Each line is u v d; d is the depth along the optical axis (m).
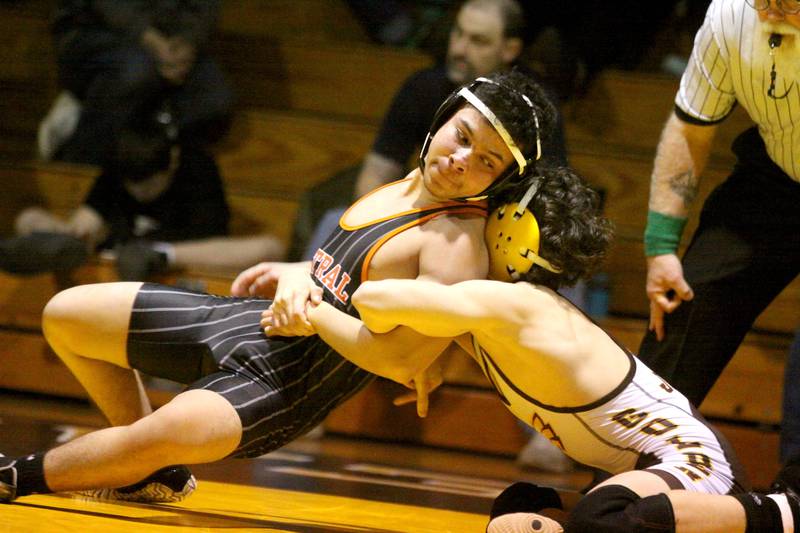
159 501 7.48
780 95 7.78
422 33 16.06
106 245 13.51
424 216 7.11
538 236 6.92
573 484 11.32
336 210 12.80
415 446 13.02
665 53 15.23
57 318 7.46
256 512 7.60
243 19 16.53
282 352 7.24
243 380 7.10
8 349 13.59
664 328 8.54
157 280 13.02
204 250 13.18
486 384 12.96
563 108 13.73
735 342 8.51
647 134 14.45
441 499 9.23
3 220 14.54
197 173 13.62
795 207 8.30
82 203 13.95
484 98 6.86
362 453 12.14
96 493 7.38
